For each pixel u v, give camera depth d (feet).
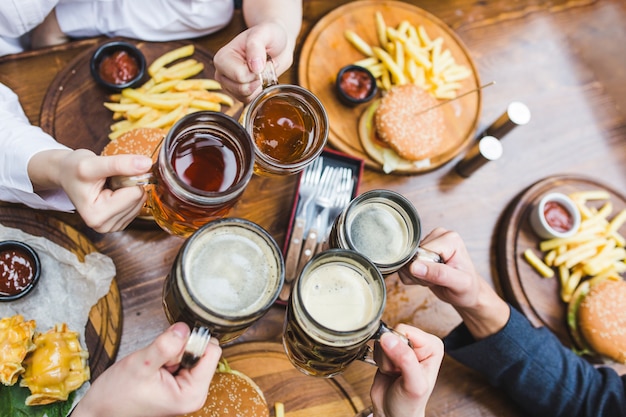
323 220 4.75
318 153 3.40
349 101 5.40
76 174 3.49
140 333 4.47
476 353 4.72
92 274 4.46
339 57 5.75
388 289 5.03
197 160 3.22
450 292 4.33
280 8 5.00
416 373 3.18
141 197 3.61
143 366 3.04
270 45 4.21
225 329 2.74
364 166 5.40
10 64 5.04
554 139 6.08
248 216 4.99
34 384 3.95
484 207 5.62
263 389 4.44
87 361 4.26
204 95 4.99
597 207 5.86
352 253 3.04
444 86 5.73
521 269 5.38
